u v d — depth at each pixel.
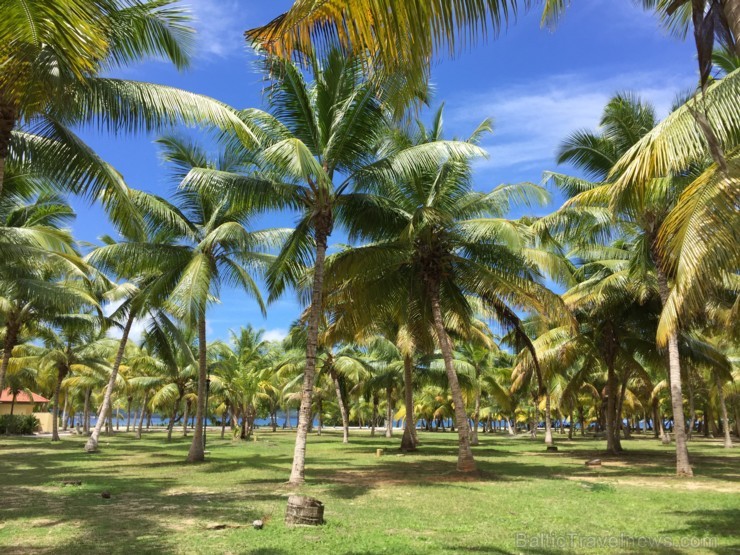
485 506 10.18
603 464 19.81
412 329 18.45
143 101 8.49
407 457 23.30
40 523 8.31
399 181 15.19
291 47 4.23
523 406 57.44
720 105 5.43
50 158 8.90
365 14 3.80
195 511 9.39
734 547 7.12
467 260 15.94
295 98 13.03
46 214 18.50
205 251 18.44
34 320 24.09
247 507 9.84
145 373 42.88
